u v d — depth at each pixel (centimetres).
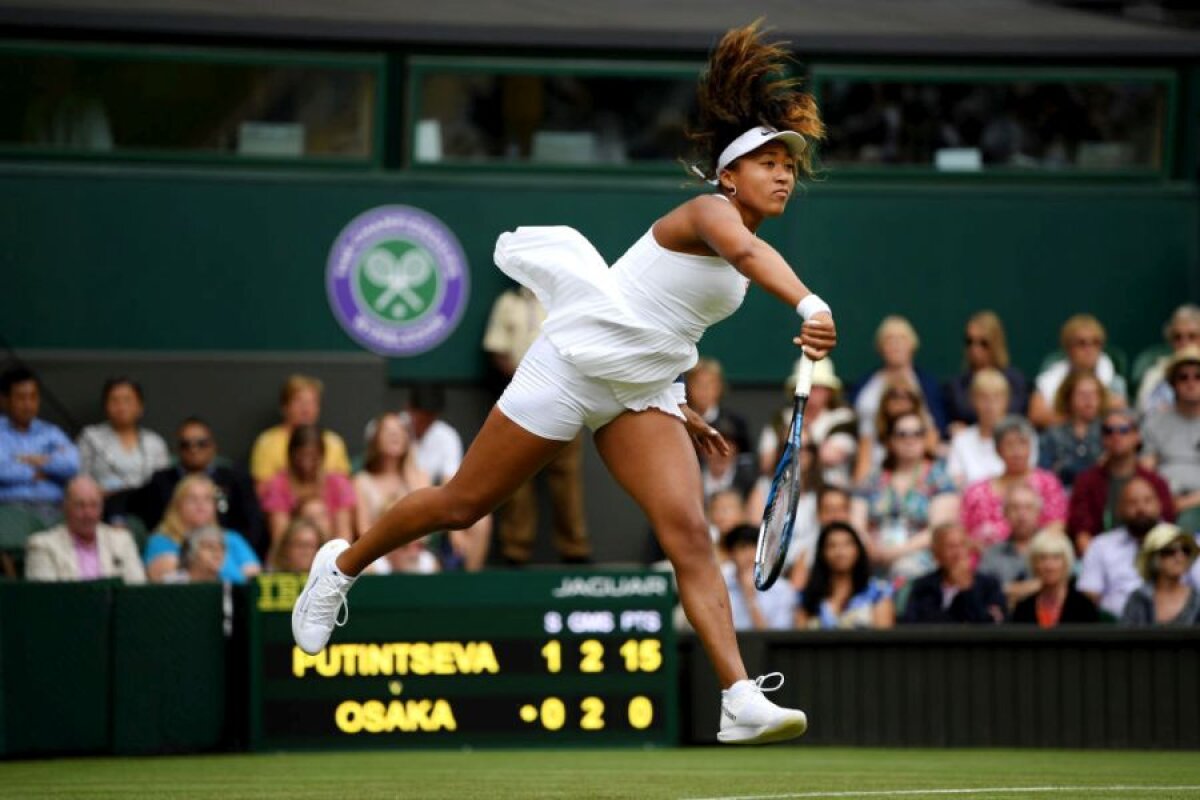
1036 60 2692
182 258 2591
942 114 2706
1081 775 1492
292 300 2605
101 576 1991
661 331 1092
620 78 2644
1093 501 2127
